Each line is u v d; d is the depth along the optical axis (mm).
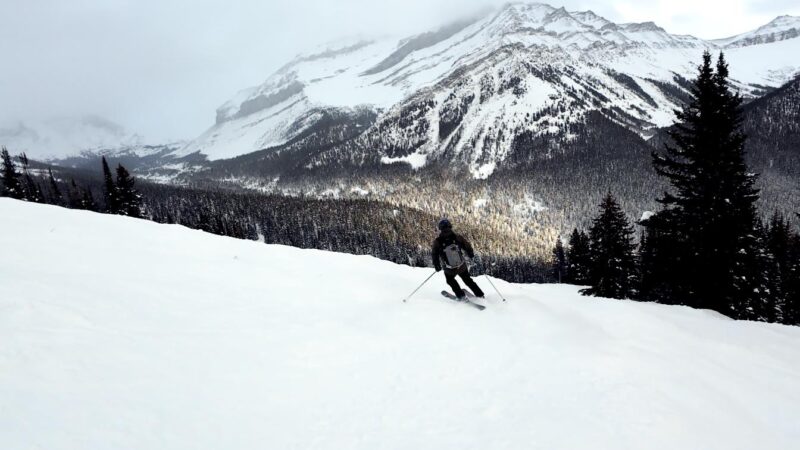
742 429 5621
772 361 8359
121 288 8500
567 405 5781
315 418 5160
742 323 11172
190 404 5039
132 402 4844
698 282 19500
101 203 100562
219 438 4523
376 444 4750
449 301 9898
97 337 6246
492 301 9914
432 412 5465
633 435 5156
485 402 5770
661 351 8109
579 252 47312
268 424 4922
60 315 6699
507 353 7277
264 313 8328
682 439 5156
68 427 4188
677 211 20562
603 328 9195
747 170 18984
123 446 4086
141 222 15555
